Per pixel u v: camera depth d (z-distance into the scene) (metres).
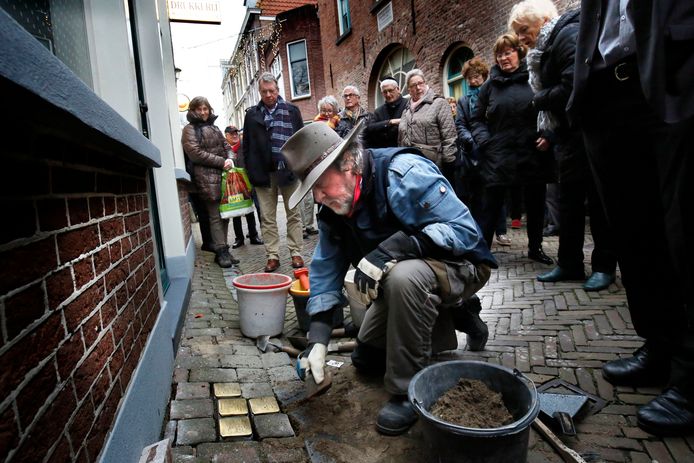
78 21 2.32
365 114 4.65
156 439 1.62
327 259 1.92
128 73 2.45
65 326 1.00
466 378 1.63
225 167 4.60
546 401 1.79
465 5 7.94
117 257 1.46
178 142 5.20
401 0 9.80
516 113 3.48
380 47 10.95
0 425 0.70
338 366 2.28
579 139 2.92
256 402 1.89
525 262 3.97
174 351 2.26
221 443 1.62
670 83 1.30
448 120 3.98
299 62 16.98
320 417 1.82
